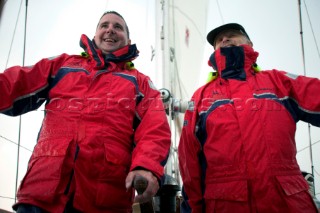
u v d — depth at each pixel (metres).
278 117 1.75
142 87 1.87
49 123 1.59
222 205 1.64
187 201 1.93
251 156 1.64
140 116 1.78
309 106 1.75
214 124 1.82
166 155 1.57
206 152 1.82
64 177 1.44
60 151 1.46
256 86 1.91
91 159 1.48
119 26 2.11
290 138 1.73
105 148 1.52
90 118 1.58
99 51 1.88
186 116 2.10
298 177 1.64
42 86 1.72
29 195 1.37
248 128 1.71
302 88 1.81
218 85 2.05
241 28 2.32
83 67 1.81
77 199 1.41
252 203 1.58
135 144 1.67
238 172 1.65
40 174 1.41
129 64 1.98
